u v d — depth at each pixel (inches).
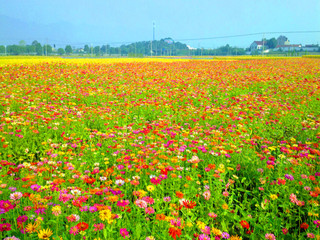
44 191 139.7
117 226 117.3
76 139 255.1
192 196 151.2
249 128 301.0
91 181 143.9
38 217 108.8
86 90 485.1
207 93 496.1
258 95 525.0
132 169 171.9
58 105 366.9
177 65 1233.4
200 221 119.6
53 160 196.4
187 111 362.6
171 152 197.5
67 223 117.4
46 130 267.7
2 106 338.0
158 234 112.4
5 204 111.3
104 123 304.5
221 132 265.3
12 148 228.7
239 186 181.2
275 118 344.5
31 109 322.7
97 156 211.8
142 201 122.2
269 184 166.6
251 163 197.3
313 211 138.6
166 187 157.6
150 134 254.7
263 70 1051.3
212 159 202.2
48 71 778.2
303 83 644.1
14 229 106.6
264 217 135.1
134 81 637.3
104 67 994.7
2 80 566.9
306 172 179.8
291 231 140.9
